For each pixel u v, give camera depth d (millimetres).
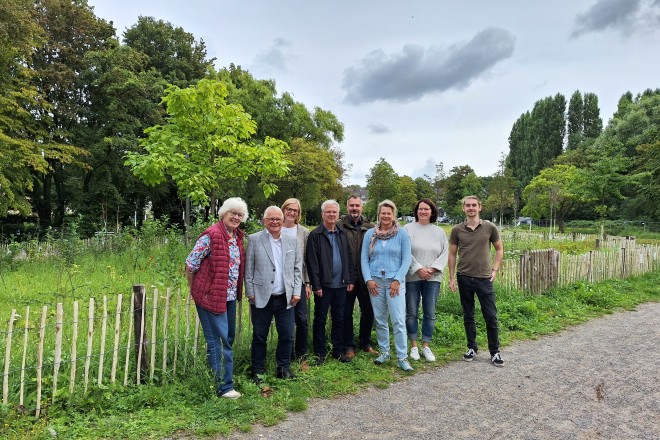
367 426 3572
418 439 3357
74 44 23234
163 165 7113
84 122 24250
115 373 3924
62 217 26500
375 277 5016
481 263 5277
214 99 7531
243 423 3557
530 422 3650
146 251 11688
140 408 3732
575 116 64312
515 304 7543
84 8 23516
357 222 5449
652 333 6535
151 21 28812
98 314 5273
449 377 4727
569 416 3766
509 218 55031
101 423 3432
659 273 12250
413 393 4277
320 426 3566
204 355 4465
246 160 7770
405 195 48750
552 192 35188
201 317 4027
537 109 64875
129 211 27531
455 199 63156
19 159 16781
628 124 44500
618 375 4762
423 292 5340
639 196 37438
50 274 9648
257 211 30406
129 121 23844
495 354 5160
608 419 3705
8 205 17391
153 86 23703
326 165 31484
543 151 61656
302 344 4992
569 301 8398
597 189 28219
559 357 5402
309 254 4957
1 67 16438
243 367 4609
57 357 3635
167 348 4379
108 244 13289
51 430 3240
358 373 4750
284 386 4293
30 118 19281
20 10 16125
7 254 11367
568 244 20812
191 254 3980
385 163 39875
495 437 3395
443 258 5297
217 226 4090
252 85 31969
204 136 7625
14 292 7406
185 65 28016
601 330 6723
